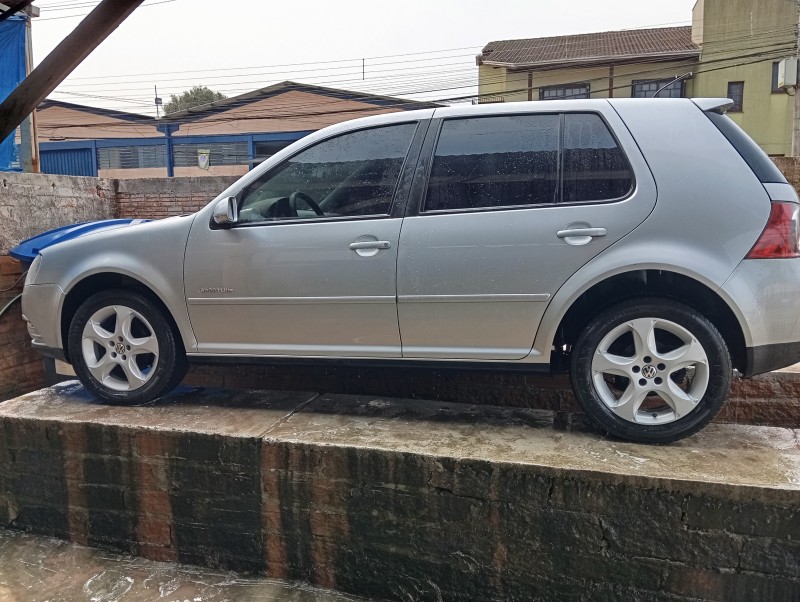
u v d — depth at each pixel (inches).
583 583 108.0
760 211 111.9
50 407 151.0
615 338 120.6
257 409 147.2
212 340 142.4
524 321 121.3
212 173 908.0
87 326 150.7
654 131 118.5
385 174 131.1
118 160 886.4
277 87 956.0
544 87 948.6
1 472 147.9
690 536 101.8
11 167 265.0
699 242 112.8
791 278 111.7
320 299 131.6
